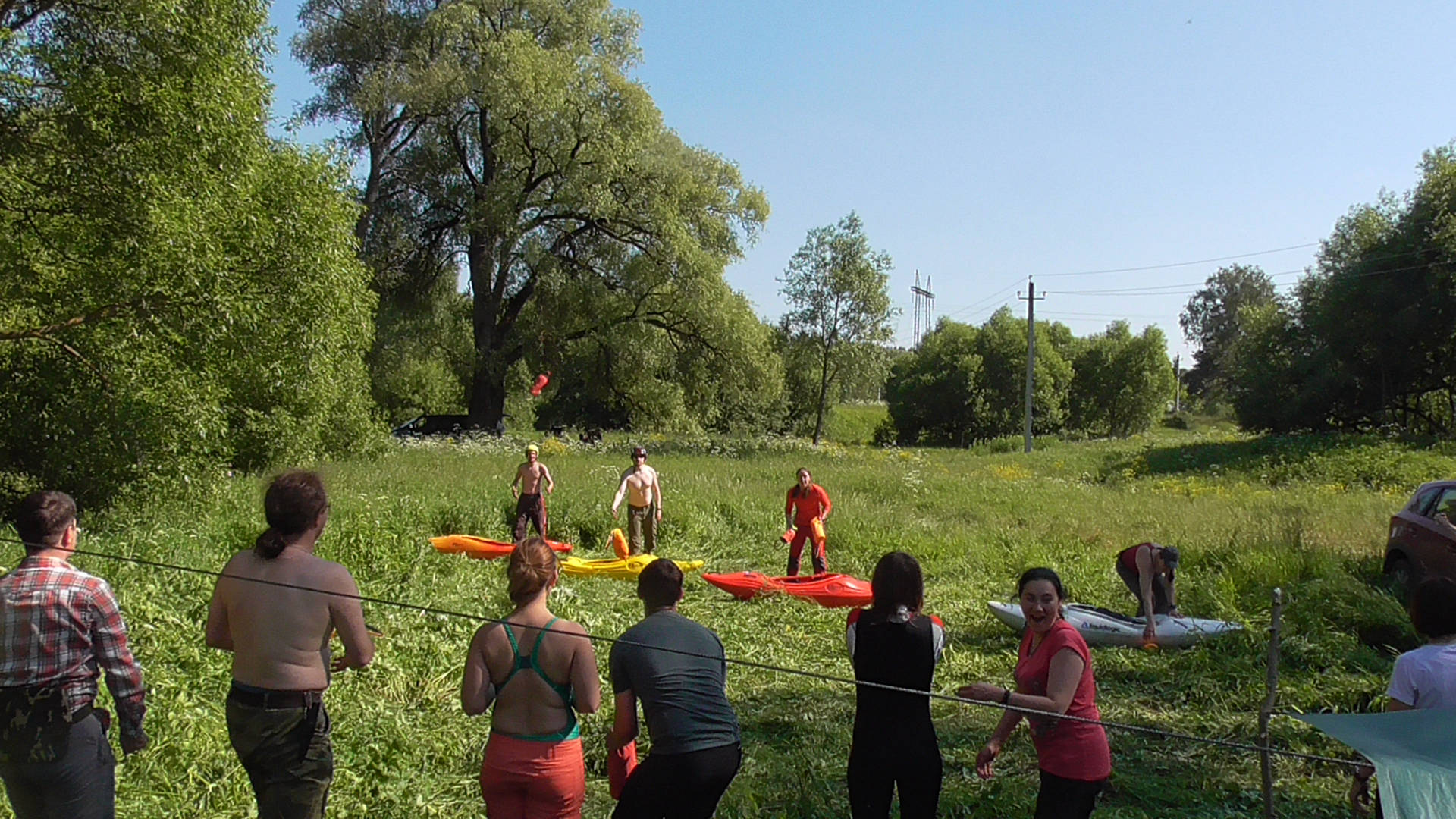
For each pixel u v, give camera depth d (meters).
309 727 4.14
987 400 66.44
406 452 27.92
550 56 37.72
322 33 39.06
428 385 56.22
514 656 4.20
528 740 4.19
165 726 5.94
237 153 15.45
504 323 42.19
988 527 17.31
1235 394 40.88
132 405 13.91
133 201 13.77
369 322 23.34
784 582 12.00
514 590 4.31
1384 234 35.66
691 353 42.41
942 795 5.85
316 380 20.98
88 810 4.17
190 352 15.00
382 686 7.26
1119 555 10.01
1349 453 30.27
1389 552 11.94
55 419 14.08
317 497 4.30
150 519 13.33
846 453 34.44
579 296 40.06
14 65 13.72
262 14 15.84
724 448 34.16
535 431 50.88
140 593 8.45
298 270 16.16
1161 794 6.11
